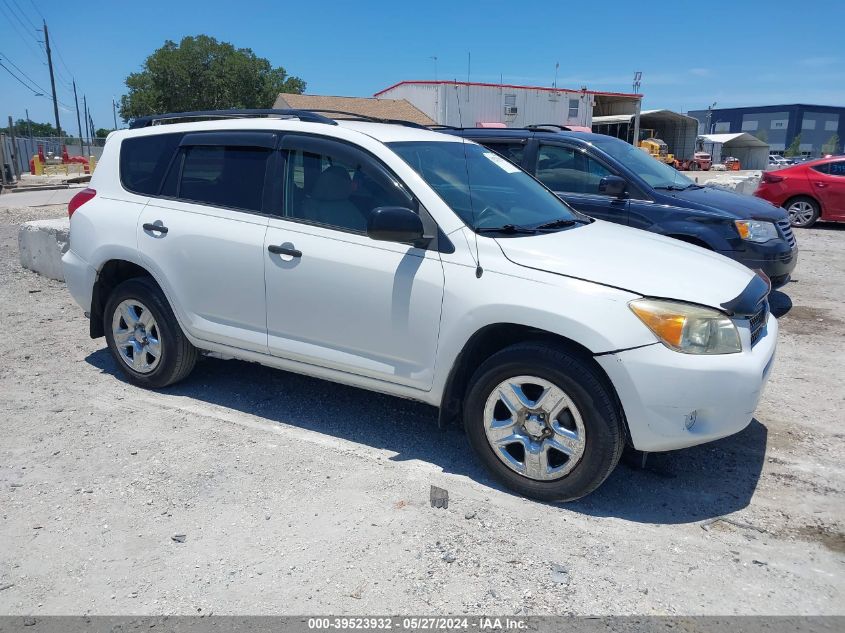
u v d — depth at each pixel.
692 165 57.38
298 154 4.36
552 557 3.20
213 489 3.73
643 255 3.91
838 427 4.66
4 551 3.20
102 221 5.00
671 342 3.38
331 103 37.66
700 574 3.10
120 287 5.00
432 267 3.80
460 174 4.34
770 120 122.19
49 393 5.04
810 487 3.89
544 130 7.93
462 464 4.09
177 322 4.82
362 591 2.93
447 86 36.88
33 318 6.95
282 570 3.07
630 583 3.02
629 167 7.20
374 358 4.05
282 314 4.30
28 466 3.96
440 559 3.16
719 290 3.63
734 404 3.44
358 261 3.99
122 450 4.17
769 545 3.34
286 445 4.27
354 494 3.70
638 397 3.37
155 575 3.03
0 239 11.91
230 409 4.80
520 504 3.66
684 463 4.15
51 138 39.53
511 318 3.56
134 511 3.52
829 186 13.83
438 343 3.79
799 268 10.09
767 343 3.82
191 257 4.58
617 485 3.89
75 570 3.06
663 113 56.81
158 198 4.85
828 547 3.33
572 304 3.46
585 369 3.43
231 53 49.56
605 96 48.28
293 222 4.27
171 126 4.99
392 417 4.72
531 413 3.61
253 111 4.71
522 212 4.33
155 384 5.04
